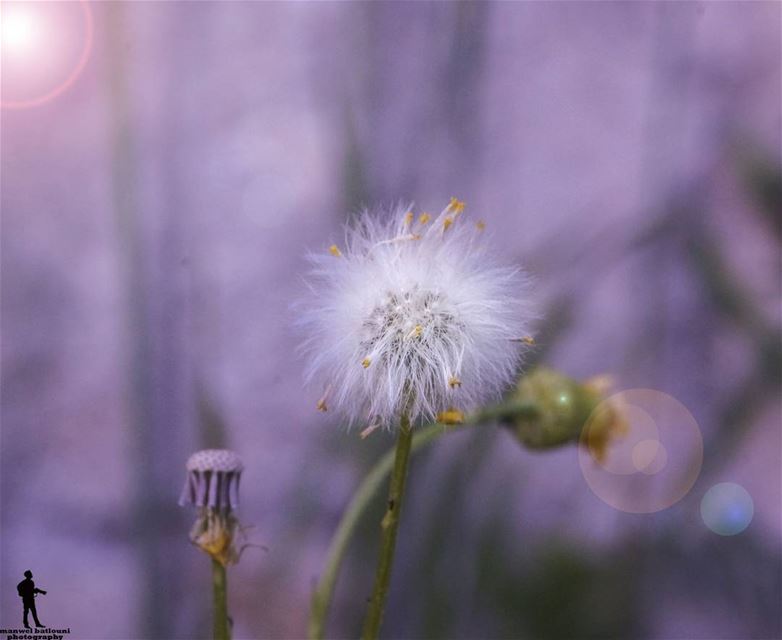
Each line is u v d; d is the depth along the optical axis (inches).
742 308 12.1
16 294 14.5
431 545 9.8
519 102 15.4
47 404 14.0
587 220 14.4
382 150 11.4
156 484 10.6
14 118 14.4
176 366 12.1
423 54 11.7
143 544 10.2
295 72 14.8
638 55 15.5
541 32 15.9
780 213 12.9
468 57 11.4
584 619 10.9
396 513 7.0
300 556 10.7
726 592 12.2
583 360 13.5
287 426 13.4
